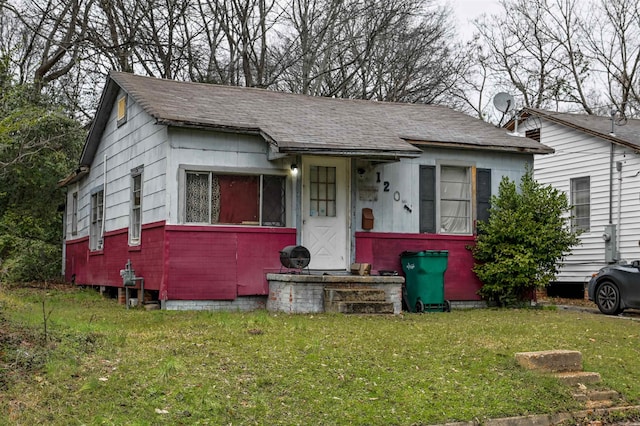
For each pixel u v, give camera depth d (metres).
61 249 22.95
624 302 14.47
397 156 13.02
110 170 16.73
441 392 6.93
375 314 12.25
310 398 6.46
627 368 8.55
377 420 6.07
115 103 16.42
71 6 24.84
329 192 13.92
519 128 22.52
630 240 18.38
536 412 6.71
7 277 17.28
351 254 13.89
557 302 19.16
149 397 6.12
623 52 32.00
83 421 5.50
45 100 20.55
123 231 15.28
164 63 26.97
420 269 13.72
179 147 12.68
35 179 20.81
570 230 20.14
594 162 19.62
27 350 7.05
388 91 32.75
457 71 34.28
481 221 15.02
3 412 5.52
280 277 12.49
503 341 9.47
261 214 13.22
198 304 12.62
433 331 10.10
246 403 6.21
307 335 9.20
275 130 12.77
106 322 10.38
